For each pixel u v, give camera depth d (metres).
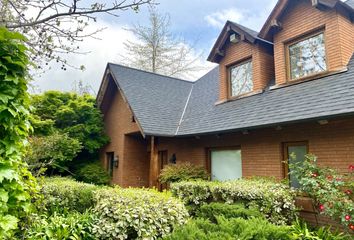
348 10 7.80
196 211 7.30
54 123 13.52
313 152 7.16
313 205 6.48
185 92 14.97
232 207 5.52
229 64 10.74
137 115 11.43
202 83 14.77
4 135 3.00
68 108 13.86
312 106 6.97
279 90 8.76
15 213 3.20
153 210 5.32
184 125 11.55
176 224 5.21
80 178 13.42
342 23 7.67
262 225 3.88
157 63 22.98
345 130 6.57
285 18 8.93
